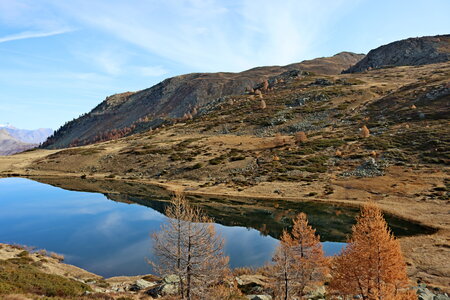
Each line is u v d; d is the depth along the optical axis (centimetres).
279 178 7319
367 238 1888
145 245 4053
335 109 12669
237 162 8888
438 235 3700
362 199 5562
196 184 7762
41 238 4359
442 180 5697
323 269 2520
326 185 6544
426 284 2555
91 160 11388
